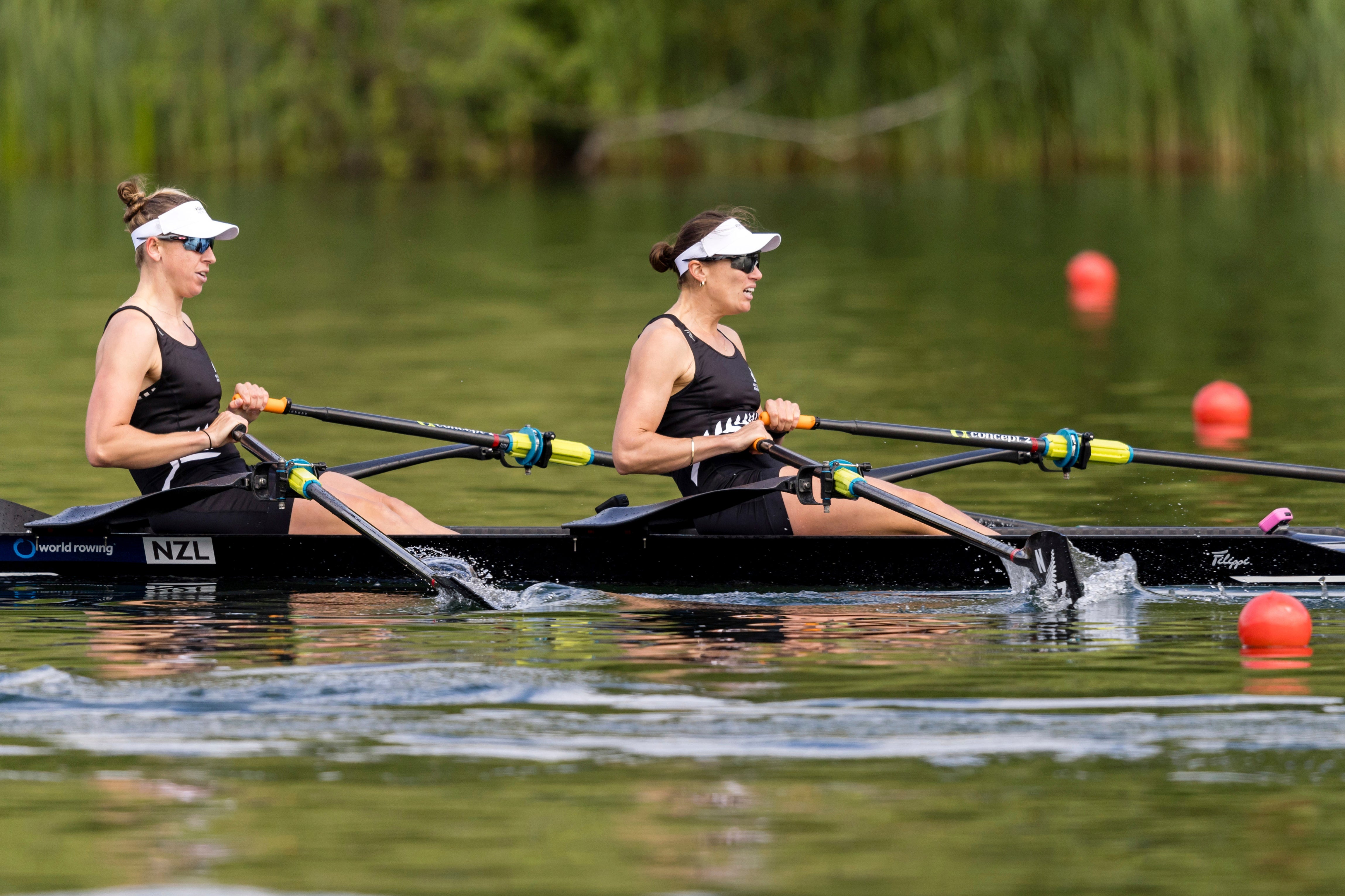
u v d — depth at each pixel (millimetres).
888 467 31125
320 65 153625
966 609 26000
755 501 28281
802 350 56656
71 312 66125
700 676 21672
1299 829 16188
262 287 77250
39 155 145000
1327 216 102000
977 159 146125
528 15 159500
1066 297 71688
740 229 27484
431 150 159375
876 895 14844
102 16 145000
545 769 17984
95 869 15414
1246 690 20828
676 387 28016
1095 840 15969
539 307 69312
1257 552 27906
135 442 27188
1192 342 57531
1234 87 132625
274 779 17719
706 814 16672
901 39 147875
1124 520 32594
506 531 28859
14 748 18719
